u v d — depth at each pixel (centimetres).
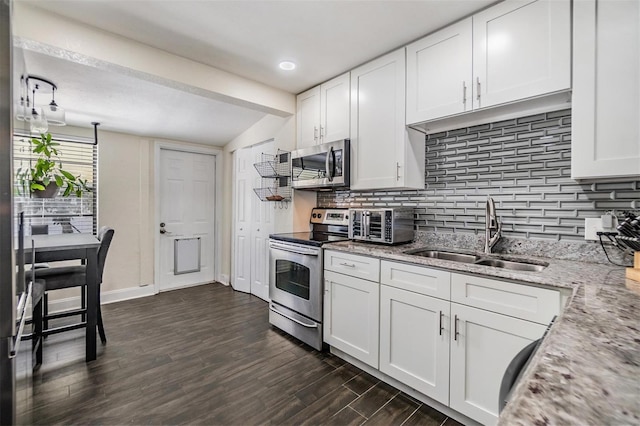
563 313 84
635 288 112
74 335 269
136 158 382
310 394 186
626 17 134
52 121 235
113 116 321
